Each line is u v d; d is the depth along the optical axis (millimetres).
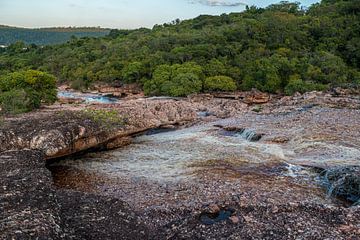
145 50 106750
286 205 15141
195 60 89062
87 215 13188
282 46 94312
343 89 62281
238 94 73188
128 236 12203
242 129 34438
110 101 66688
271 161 24312
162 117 37219
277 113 42812
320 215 14148
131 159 25641
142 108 37469
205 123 39969
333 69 78375
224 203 15789
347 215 14023
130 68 89938
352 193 17734
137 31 172500
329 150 25938
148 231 12945
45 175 16375
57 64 120688
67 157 25172
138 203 17172
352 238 12047
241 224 13555
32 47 168625
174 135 33938
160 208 15883
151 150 28156
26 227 10438
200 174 21656
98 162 24891
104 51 122250
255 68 81062
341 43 93125
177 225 13961
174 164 24250
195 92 74812
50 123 25734
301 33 99500
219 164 23875
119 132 28734
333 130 31688
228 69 83562
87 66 109375
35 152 20641
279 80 76250
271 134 31516
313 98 53062
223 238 12609
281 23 106562
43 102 57469
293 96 61938
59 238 10492
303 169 22453
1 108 46594
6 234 9891
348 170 19984
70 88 99375
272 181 20266
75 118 27625
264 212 14609
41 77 54812
